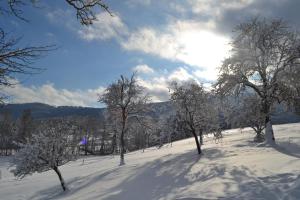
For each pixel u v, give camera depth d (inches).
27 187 1476.4
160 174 1077.8
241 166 887.1
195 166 1091.9
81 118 3868.1
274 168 764.6
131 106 1945.1
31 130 3727.9
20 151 1339.8
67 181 1422.2
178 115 1515.7
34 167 1302.9
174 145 2819.9
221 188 627.5
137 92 1947.6
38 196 1244.5
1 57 192.4
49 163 1274.6
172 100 1482.5
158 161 1397.6
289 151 1161.4
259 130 1775.3
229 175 788.6
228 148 1482.5
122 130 1905.8
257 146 1413.6
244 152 1256.8
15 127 3865.7
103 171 1477.6
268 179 622.5
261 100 1422.2
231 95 1470.2
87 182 1263.5
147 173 1143.6
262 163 876.0
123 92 1950.1
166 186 880.9
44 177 1809.8
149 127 1953.7
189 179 904.3
